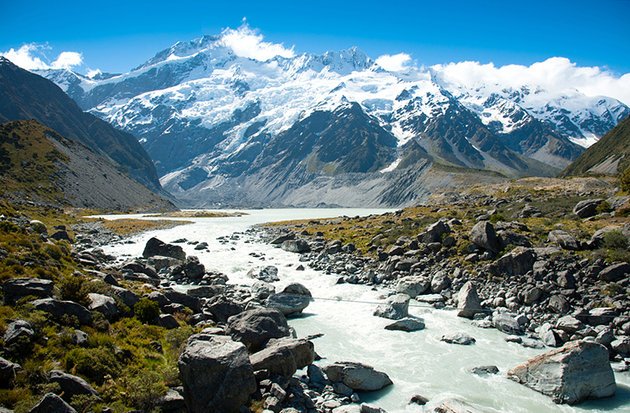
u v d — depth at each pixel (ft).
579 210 239.09
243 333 106.83
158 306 120.47
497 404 92.22
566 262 166.91
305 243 285.64
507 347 122.93
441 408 85.20
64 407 68.54
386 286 190.60
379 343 126.21
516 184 579.48
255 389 83.30
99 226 438.81
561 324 129.18
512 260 172.96
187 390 82.07
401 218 336.08
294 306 151.43
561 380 94.58
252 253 278.46
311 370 100.48
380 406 90.53
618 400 94.68
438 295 169.78
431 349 121.49
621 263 155.12
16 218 277.23
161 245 246.27
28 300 100.42
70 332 92.58
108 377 83.71
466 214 299.38
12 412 68.90
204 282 195.31
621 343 115.14
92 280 130.82
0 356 80.18
